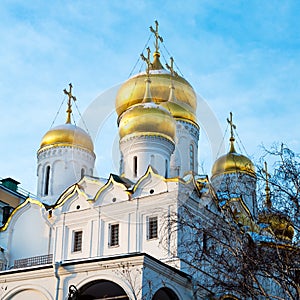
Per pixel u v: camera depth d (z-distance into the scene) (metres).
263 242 30.09
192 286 36.47
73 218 44.03
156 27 62.88
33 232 45.50
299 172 27.47
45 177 54.53
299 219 27.23
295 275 28.67
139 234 41.06
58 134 55.09
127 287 33.03
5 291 36.53
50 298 34.91
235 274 28.12
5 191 56.62
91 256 42.00
